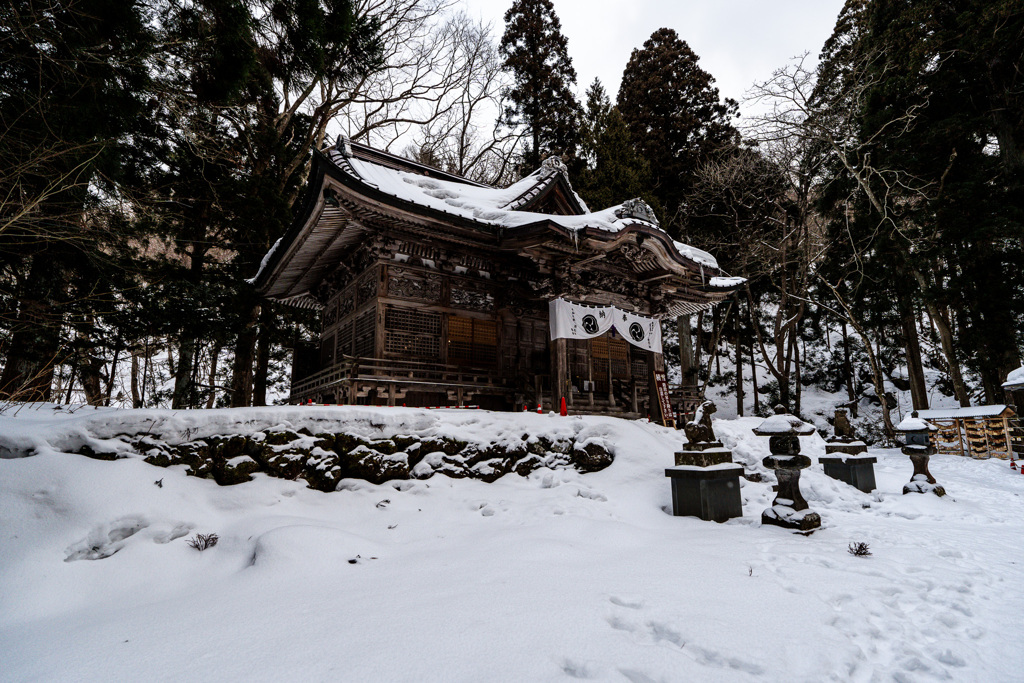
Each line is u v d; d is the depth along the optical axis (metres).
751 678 2.78
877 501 8.98
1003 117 18.75
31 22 7.47
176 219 13.98
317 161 10.54
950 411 20.00
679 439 11.52
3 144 7.62
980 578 4.82
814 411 31.39
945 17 19.44
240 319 17.08
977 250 18.53
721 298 18.48
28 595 4.30
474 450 8.60
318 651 3.09
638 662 2.92
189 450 6.53
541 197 16.22
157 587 4.77
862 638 3.45
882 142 22.08
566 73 29.91
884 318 26.69
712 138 30.11
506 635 3.29
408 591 4.25
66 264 10.57
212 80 11.29
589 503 7.67
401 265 13.13
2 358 10.80
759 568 4.94
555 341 13.37
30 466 5.49
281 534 5.20
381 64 20.62
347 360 11.38
